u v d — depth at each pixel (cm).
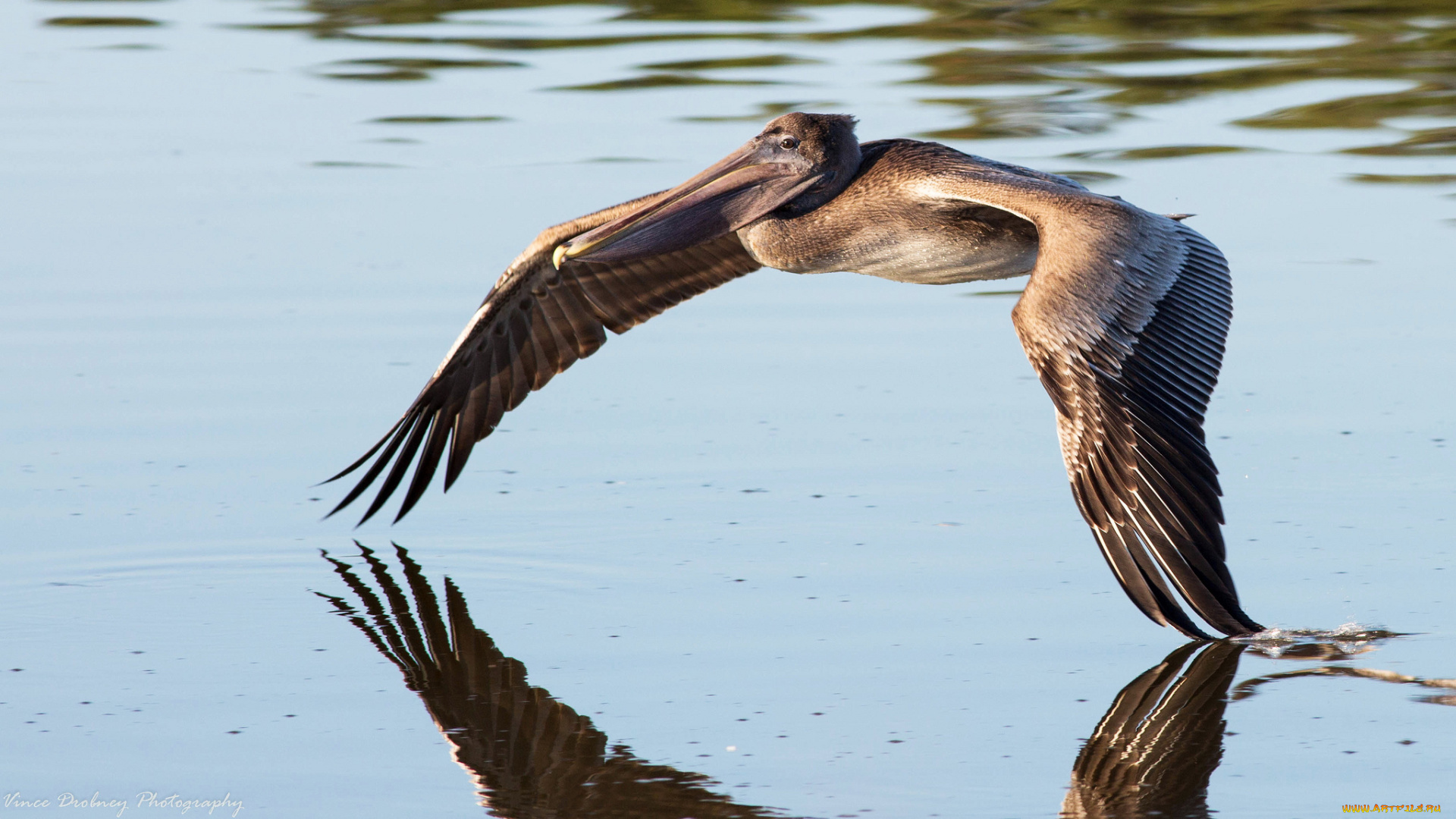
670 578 1148
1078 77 2477
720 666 1002
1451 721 907
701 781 859
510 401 1295
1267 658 998
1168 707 931
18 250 1881
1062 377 902
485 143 2220
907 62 2556
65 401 1492
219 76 2561
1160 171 2088
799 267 1152
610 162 2119
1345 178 2070
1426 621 1041
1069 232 955
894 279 1163
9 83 2522
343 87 2489
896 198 1117
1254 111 2322
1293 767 861
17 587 1148
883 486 1309
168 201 2041
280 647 1048
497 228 1931
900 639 1033
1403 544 1162
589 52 2647
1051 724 915
